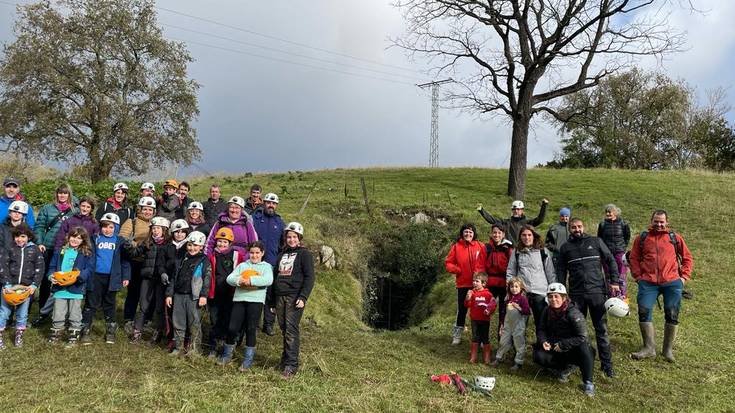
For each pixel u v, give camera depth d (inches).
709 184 831.7
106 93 1154.0
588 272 286.0
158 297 297.1
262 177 1017.5
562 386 269.6
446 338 357.1
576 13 719.7
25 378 234.8
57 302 283.0
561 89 776.9
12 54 1087.0
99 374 240.7
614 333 340.5
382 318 540.7
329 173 1069.8
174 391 221.6
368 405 221.9
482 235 589.3
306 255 264.2
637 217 650.2
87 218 307.4
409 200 732.0
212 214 369.4
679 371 286.2
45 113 1092.5
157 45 1201.4
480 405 235.8
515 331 293.7
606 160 1695.4
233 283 260.4
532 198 760.3
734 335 330.3
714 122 1649.9
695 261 478.6
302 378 250.4
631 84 1710.1
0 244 274.2
